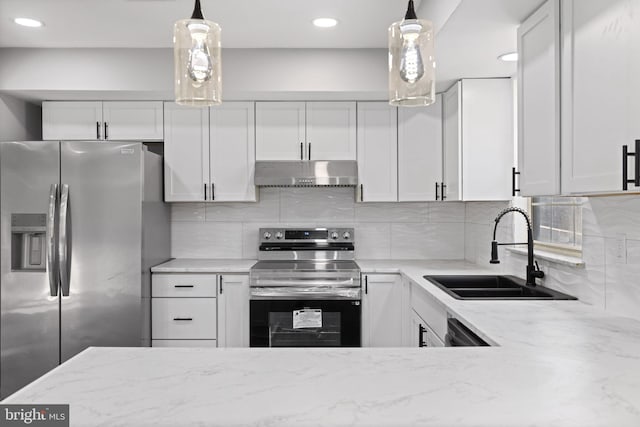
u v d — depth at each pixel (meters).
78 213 3.15
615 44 1.38
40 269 3.14
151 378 1.16
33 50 3.29
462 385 1.11
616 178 1.38
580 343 1.49
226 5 2.62
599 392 1.08
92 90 3.31
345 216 4.00
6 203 3.13
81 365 1.25
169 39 3.15
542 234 2.79
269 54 3.34
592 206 2.06
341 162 3.62
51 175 3.14
